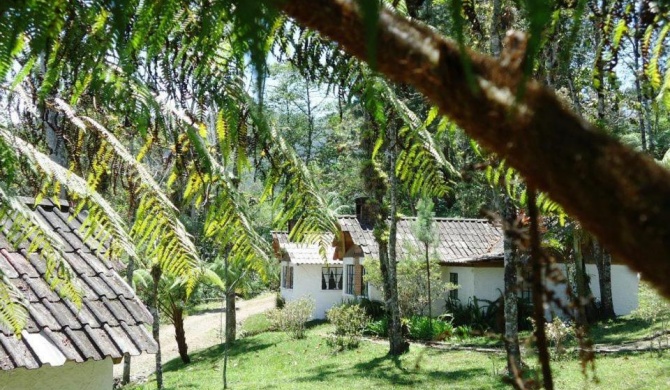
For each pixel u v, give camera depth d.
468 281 19.67
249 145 3.08
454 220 22.41
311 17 0.81
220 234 3.39
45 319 5.21
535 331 1.04
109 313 5.65
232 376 16.03
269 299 33.16
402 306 18.44
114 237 3.32
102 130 3.05
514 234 1.15
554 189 0.66
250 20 0.83
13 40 1.28
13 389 5.07
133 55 2.15
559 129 0.66
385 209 16.61
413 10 1.58
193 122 2.91
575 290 14.28
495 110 0.70
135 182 3.24
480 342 15.89
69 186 3.10
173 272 3.57
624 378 9.77
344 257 24.67
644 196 0.60
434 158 3.05
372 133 3.46
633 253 0.60
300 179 3.28
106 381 5.71
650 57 2.39
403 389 11.83
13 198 3.06
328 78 2.79
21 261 5.63
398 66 0.77
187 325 27.55
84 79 2.38
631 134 12.23
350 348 17.45
